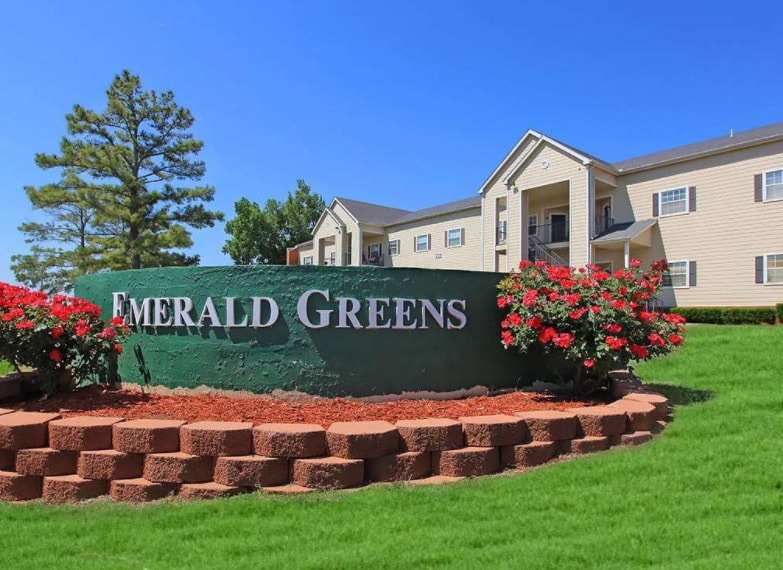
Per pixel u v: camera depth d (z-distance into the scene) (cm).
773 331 1221
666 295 2023
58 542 366
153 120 2894
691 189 1981
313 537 360
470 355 684
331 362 623
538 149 2334
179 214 2883
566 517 381
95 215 2784
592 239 2127
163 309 666
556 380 744
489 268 2614
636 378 768
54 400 628
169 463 440
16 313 636
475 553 331
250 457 442
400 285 649
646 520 373
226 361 633
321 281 630
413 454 460
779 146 1772
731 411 625
